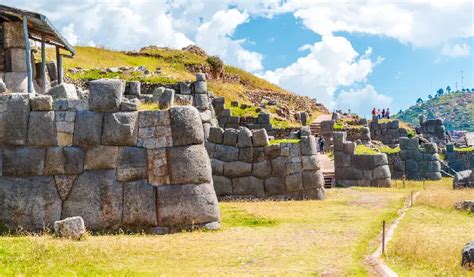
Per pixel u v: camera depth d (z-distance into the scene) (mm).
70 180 15727
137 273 10492
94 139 15836
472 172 34000
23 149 15695
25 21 19812
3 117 15695
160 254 12617
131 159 15922
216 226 16312
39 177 15648
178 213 15898
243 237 14992
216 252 12922
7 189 15500
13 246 12641
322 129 54688
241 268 11281
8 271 10367
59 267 10867
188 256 12469
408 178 43875
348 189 29938
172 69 64688
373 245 13906
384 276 10516
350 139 54781
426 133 71562
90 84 16016
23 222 15422
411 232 15695
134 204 15742
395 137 61688
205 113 26047
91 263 11367
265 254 12750
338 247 13594
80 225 14281
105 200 15672
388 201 23688
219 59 72562
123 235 15234
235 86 73438
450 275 10734
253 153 25047
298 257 12414
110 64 54625
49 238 13992
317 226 16984
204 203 16172
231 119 47062
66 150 15750
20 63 23219
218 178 24906
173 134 16188
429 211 20688
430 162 43781
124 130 15914
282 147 25109
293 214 19500
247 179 24922
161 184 16016
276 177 24984
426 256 12109
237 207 20656
